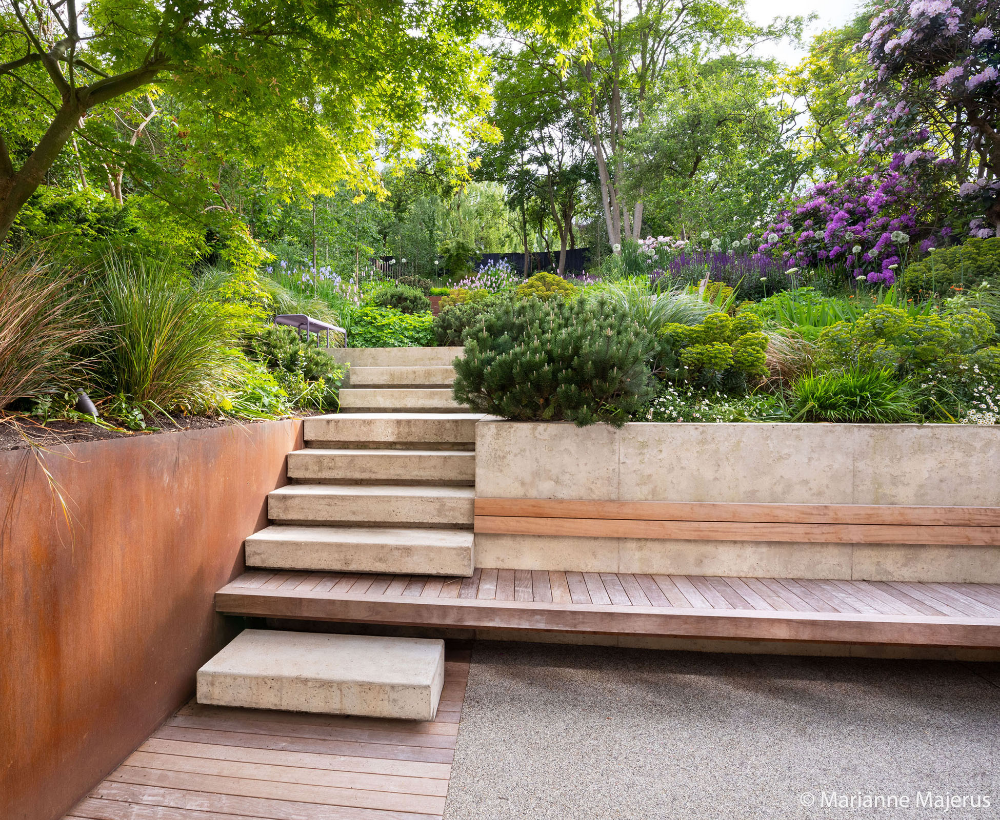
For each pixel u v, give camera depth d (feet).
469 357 9.28
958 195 17.48
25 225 9.12
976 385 9.64
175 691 6.82
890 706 7.07
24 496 4.68
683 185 37.42
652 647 8.67
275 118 8.40
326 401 12.57
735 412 9.86
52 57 6.60
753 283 20.10
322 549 8.40
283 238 30.30
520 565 8.95
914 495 8.52
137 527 6.12
